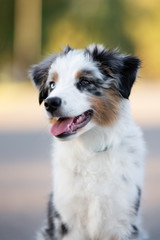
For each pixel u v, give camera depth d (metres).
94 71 4.27
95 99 4.19
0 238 4.78
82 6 24.42
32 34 24.80
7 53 25.70
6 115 12.14
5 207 5.65
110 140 4.22
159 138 9.34
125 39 24.97
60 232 4.27
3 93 17.42
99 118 4.20
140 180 4.29
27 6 24.66
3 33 25.72
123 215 4.19
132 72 4.46
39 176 6.81
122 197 4.17
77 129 4.09
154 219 5.34
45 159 7.80
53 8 25.14
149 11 24.92
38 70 4.86
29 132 9.96
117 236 4.24
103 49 4.57
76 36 24.47
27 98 16.14
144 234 4.57
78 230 4.26
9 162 7.63
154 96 16.95
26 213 5.47
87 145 4.22
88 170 4.21
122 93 4.33
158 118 11.46
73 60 4.32
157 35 25.22
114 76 4.36
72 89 4.16
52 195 4.39
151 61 25.66
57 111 3.99
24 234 4.87
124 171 4.20
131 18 24.84
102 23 24.34
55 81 4.36
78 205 4.21
